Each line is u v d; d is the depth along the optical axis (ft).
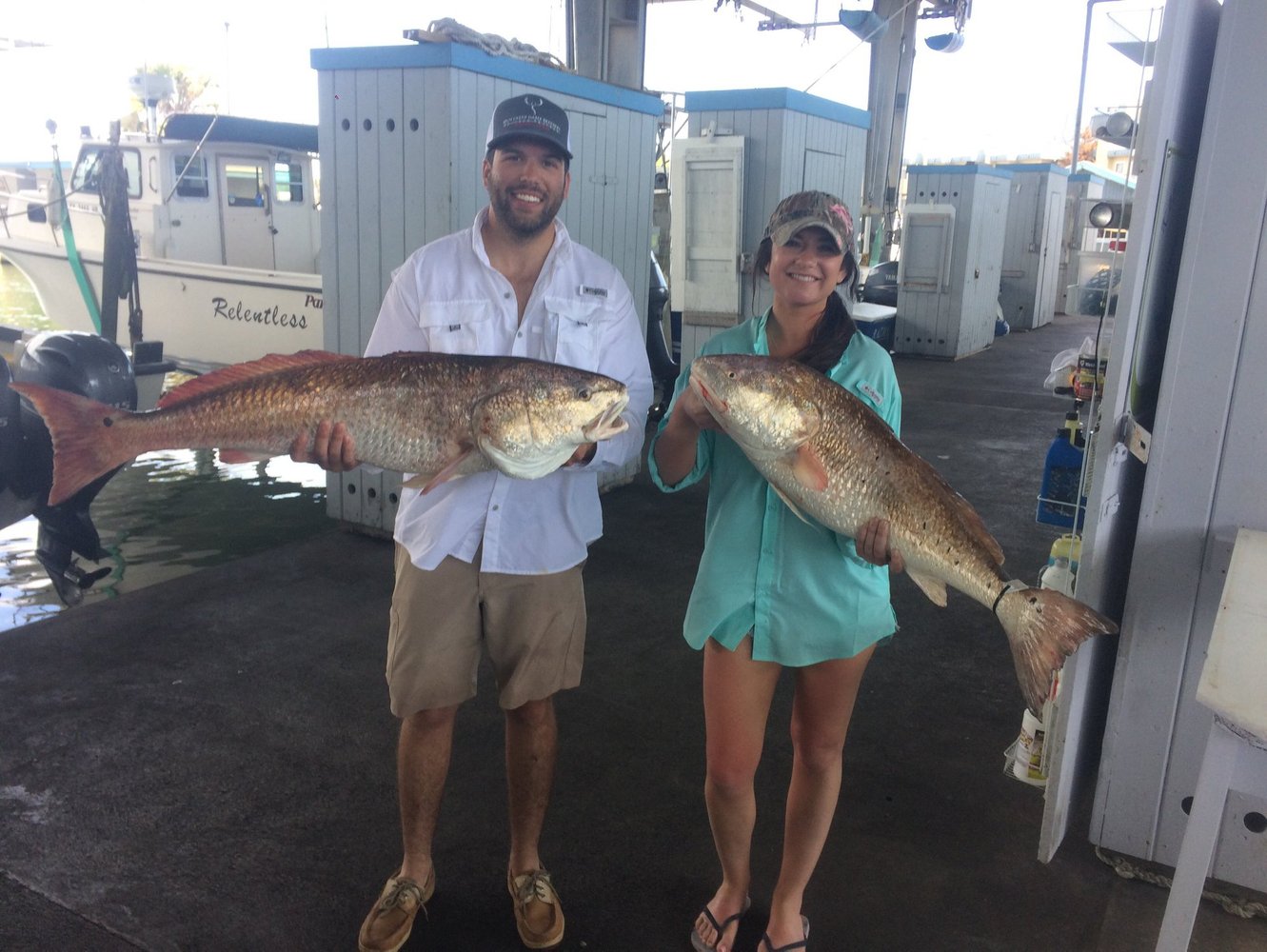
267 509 24.13
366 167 16.98
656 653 13.98
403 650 7.91
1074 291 13.30
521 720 8.28
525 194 7.57
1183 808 9.00
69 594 17.48
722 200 25.44
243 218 36.06
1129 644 8.91
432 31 16.17
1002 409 33.71
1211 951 8.33
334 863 9.24
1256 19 7.65
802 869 7.89
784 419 6.40
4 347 33.22
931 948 8.34
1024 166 57.62
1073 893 9.07
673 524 19.98
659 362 28.81
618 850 9.57
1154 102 7.84
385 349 8.17
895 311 47.26
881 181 52.54
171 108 79.92
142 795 10.25
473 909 8.69
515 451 6.79
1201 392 8.30
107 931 8.26
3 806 9.98
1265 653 6.09
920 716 12.35
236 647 13.87
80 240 35.86
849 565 7.34
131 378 18.70
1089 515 8.71
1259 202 7.83
